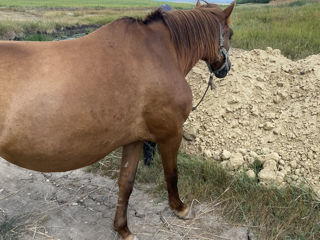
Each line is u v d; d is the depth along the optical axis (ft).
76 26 56.44
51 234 9.04
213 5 9.23
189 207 9.73
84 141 6.63
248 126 13.29
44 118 6.04
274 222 9.27
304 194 9.81
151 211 10.04
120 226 8.61
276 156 11.36
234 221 9.52
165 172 9.00
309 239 8.71
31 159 6.48
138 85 6.99
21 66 6.05
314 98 13.08
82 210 10.09
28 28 45.57
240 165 11.46
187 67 8.61
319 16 36.01
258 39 27.43
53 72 6.18
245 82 14.80
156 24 7.75
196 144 13.28
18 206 10.14
